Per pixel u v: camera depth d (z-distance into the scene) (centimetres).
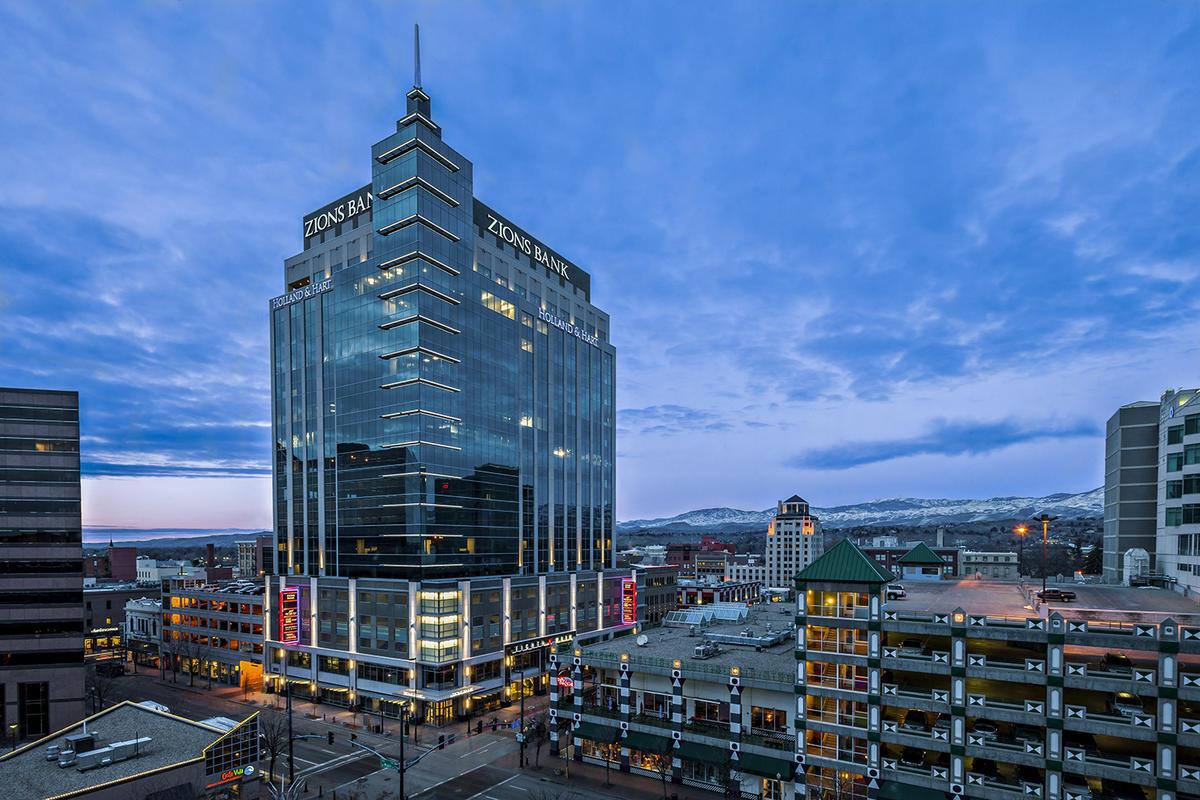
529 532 12094
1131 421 9700
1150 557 9131
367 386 10375
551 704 7381
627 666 6881
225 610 11425
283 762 7225
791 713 6056
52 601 9006
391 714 9081
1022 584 7812
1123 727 4731
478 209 11825
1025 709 5059
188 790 5003
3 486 8919
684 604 17662
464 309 10700
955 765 5225
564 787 6475
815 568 5838
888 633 6103
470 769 7012
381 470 10031
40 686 8875
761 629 8475
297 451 11475
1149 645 4684
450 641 8956
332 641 9925
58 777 4728
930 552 8819
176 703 9888
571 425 13712
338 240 11462
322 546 10844
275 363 12062
